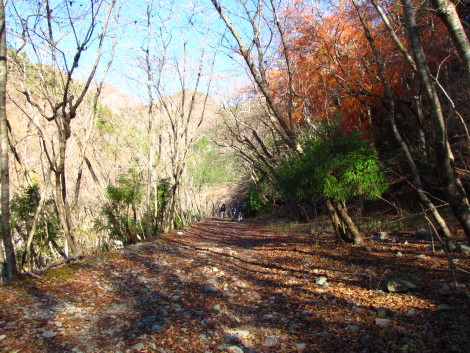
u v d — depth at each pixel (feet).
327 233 42.29
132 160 48.37
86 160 38.83
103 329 14.30
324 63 43.09
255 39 28.35
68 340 12.94
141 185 43.29
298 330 14.51
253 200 106.01
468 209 13.24
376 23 42.11
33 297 17.13
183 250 36.22
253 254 34.17
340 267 24.43
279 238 46.03
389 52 35.53
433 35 33.04
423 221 38.11
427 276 19.54
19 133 32.27
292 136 31.01
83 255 28.27
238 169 102.63
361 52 39.29
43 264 32.30
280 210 83.87
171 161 55.52
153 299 18.85
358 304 16.55
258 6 28.58
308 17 41.24
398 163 48.75
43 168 29.17
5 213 20.27
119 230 40.65
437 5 12.44
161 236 46.83
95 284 20.53
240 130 65.26
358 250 29.19
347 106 46.96
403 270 21.38
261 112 61.46
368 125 49.83
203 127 69.67
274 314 16.75
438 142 12.96
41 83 26.37
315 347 12.77
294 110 50.72
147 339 13.33
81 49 21.91
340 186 28.25
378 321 14.08
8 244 20.39
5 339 12.57
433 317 13.89
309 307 17.03
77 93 35.83
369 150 28.84
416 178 23.52
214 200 138.62
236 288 21.56
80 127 38.27
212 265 27.78
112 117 49.03
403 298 16.52
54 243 30.14
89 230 41.32
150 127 44.96
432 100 12.96
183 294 19.88
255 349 13.09
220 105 60.95
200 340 13.65
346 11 39.32
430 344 11.78
